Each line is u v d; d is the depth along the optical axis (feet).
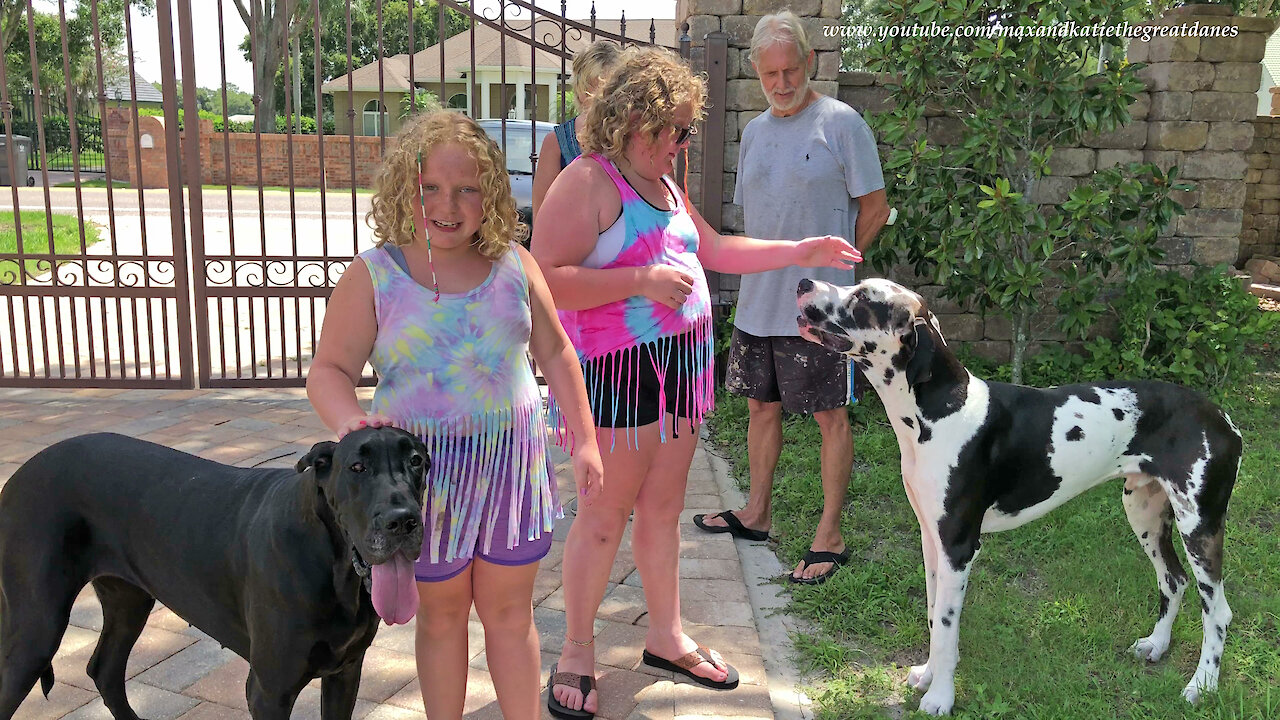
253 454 18.16
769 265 11.34
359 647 7.68
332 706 8.20
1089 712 10.46
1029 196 21.48
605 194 9.45
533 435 8.22
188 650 11.34
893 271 23.76
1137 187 20.80
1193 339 21.84
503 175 7.68
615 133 9.31
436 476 7.76
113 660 9.22
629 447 10.03
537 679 8.89
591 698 10.32
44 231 48.52
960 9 19.44
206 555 7.71
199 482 8.06
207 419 20.40
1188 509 10.71
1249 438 19.63
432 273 7.66
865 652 11.98
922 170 20.95
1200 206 23.71
